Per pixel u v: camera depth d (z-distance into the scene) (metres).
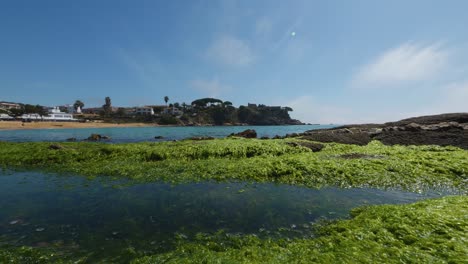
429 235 7.04
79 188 14.15
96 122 173.50
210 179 15.62
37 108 173.12
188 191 13.41
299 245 7.36
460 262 5.61
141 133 84.81
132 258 7.19
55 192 13.42
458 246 6.24
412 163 16.94
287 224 9.30
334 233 8.14
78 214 10.41
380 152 20.56
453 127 28.28
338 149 23.00
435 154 18.55
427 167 16.08
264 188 13.90
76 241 8.19
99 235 8.58
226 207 11.09
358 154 19.88
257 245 7.69
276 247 7.38
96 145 28.11
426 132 28.55
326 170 16.02
